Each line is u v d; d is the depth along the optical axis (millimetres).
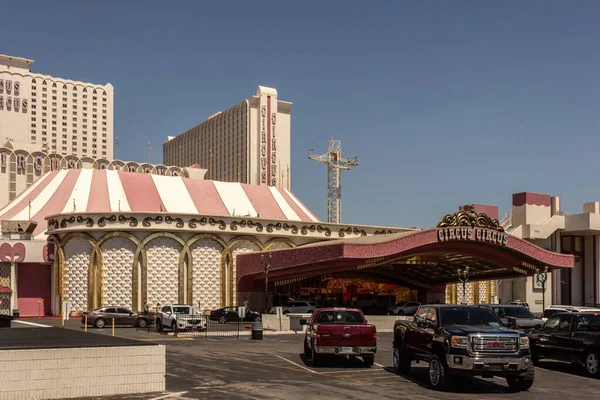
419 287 67688
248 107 179375
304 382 19594
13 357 15750
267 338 37438
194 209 69312
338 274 64562
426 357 19969
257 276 59469
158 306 51969
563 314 24094
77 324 49000
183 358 25906
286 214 74625
